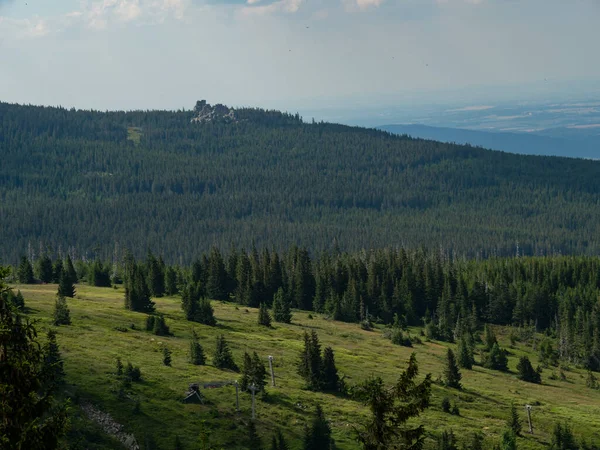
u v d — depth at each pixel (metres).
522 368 148.75
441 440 87.69
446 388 127.12
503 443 93.69
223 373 111.50
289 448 85.81
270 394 104.00
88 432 78.25
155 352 118.62
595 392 145.62
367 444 30.66
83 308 147.12
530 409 115.25
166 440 82.50
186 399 95.12
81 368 99.00
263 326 162.38
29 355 26.84
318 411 88.81
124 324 136.00
